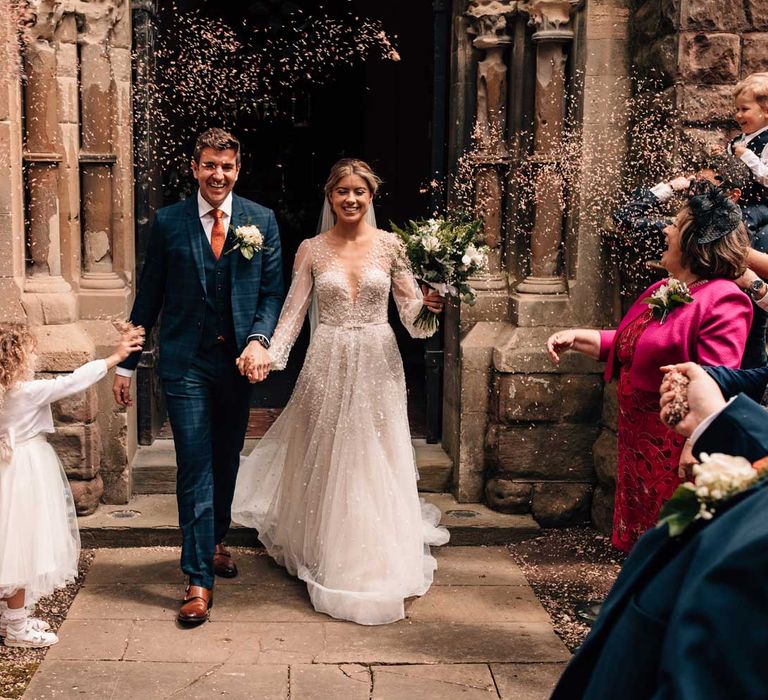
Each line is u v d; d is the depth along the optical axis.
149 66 5.29
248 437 6.05
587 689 1.82
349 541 4.26
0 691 3.53
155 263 4.27
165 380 4.25
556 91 5.04
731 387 2.49
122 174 5.13
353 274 4.44
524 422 5.16
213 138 4.14
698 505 1.76
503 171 5.27
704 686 1.52
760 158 4.04
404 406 4.53
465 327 5.31
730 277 3.33
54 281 4.96
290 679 3.66
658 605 1.75
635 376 3.44
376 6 9.07
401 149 9.30
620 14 4.97
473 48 5.24
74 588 4.44
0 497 3.78
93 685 3.60
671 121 4.60
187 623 4.07
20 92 4.84
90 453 4.98
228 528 4.69
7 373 3.77
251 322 4.26
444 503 5.34
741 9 4.50
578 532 5.16
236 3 8.84
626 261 4.96
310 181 9.45
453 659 3.85
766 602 1.52
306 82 9.23
